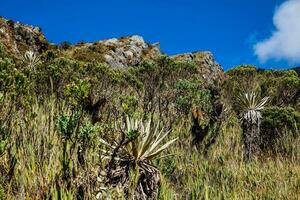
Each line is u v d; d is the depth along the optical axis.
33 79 10.87
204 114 14.28
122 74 19.94
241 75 25.42
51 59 18.97
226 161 12.41
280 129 16.61
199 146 12.61
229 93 22.59
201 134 12.67
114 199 5.81
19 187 5.06
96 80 14.49
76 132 5.72
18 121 6.32
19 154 5.54
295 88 23.34
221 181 10.06
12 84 6.94
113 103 9.95
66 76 13.24
